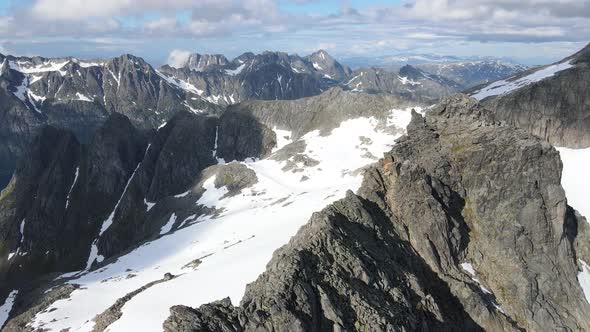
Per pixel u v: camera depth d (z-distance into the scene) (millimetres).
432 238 56812
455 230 59000
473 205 63812
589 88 154625
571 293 58531
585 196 122188
